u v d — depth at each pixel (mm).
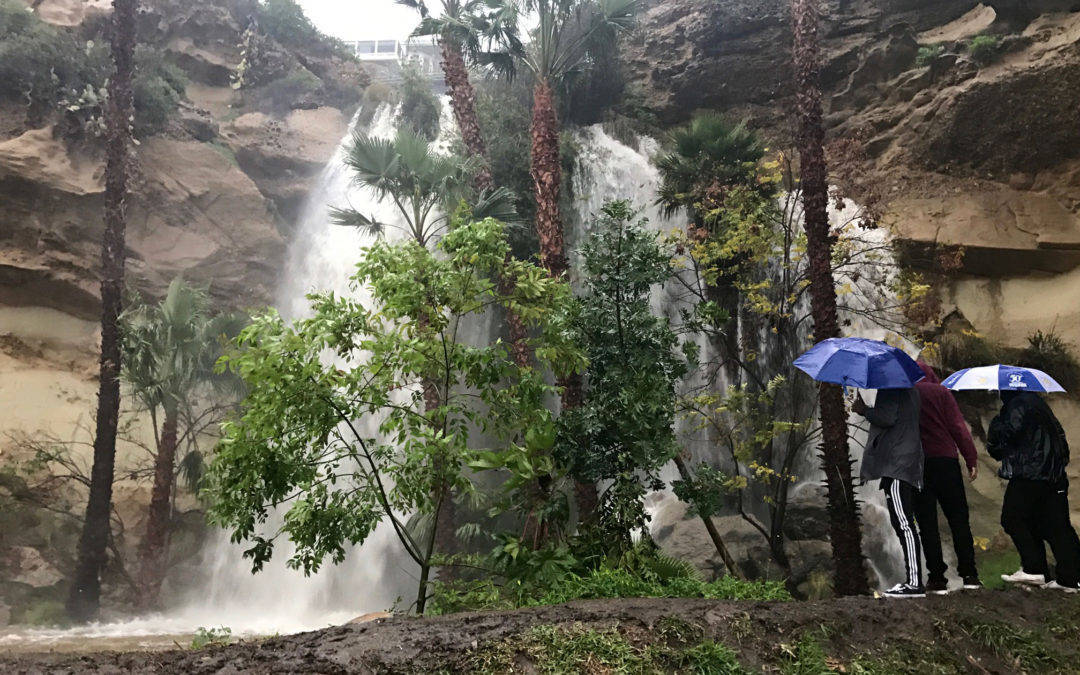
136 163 24250
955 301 19656
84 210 23328
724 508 18375
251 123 29172
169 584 19094
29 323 22266
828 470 11312
